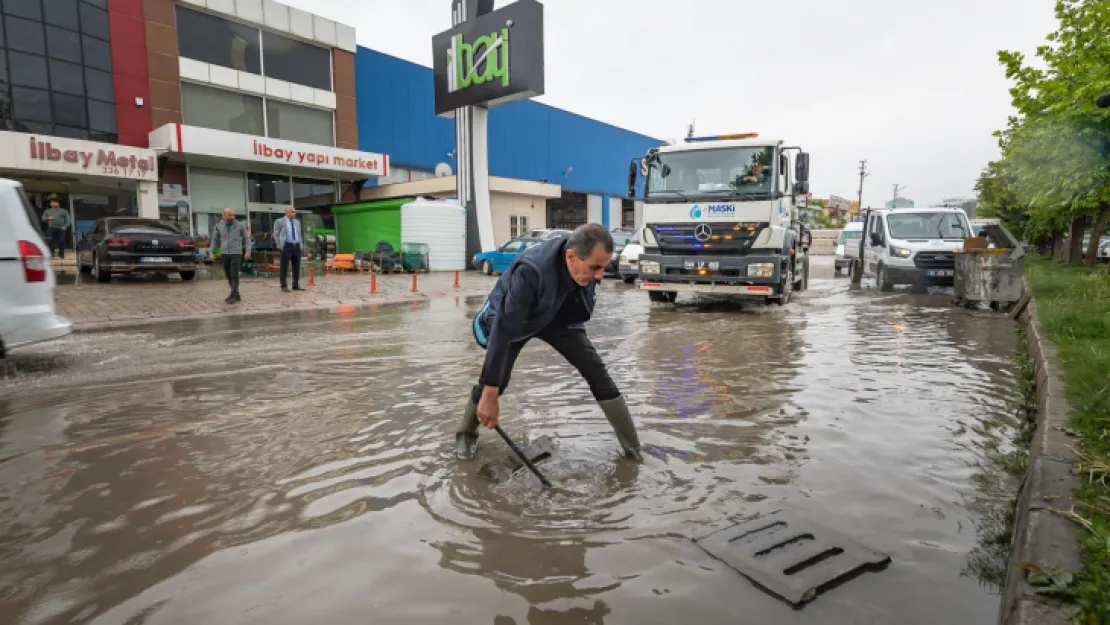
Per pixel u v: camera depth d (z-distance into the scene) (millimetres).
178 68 20172
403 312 10695
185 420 4199
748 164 9984
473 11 21688
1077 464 2715
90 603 2102
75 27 18172
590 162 39281
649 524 2641
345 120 24875
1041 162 11555
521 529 2604
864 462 3359
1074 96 10859
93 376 5594
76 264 16703
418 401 4691
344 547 2463
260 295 12438
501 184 26109
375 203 22109
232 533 2590
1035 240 25094
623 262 16703
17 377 5547
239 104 21906
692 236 10312
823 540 2492
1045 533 2137
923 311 10523
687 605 2066
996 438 3748
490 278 18875
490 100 21875
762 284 10062
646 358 6336
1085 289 9547
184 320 9539
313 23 23391
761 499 2889
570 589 2164
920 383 5172
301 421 4172
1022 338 7535
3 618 2016
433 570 2287
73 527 2650
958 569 2291
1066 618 1694
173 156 19406
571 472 3229
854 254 21078
